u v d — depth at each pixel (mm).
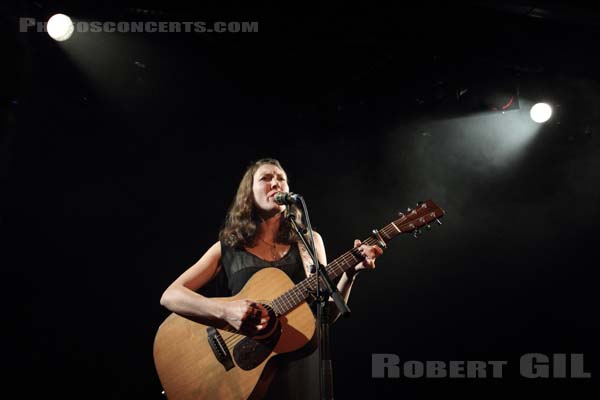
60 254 4387
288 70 5078
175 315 2549
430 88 5117
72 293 4355
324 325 2043
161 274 4699
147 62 4691
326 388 1931
